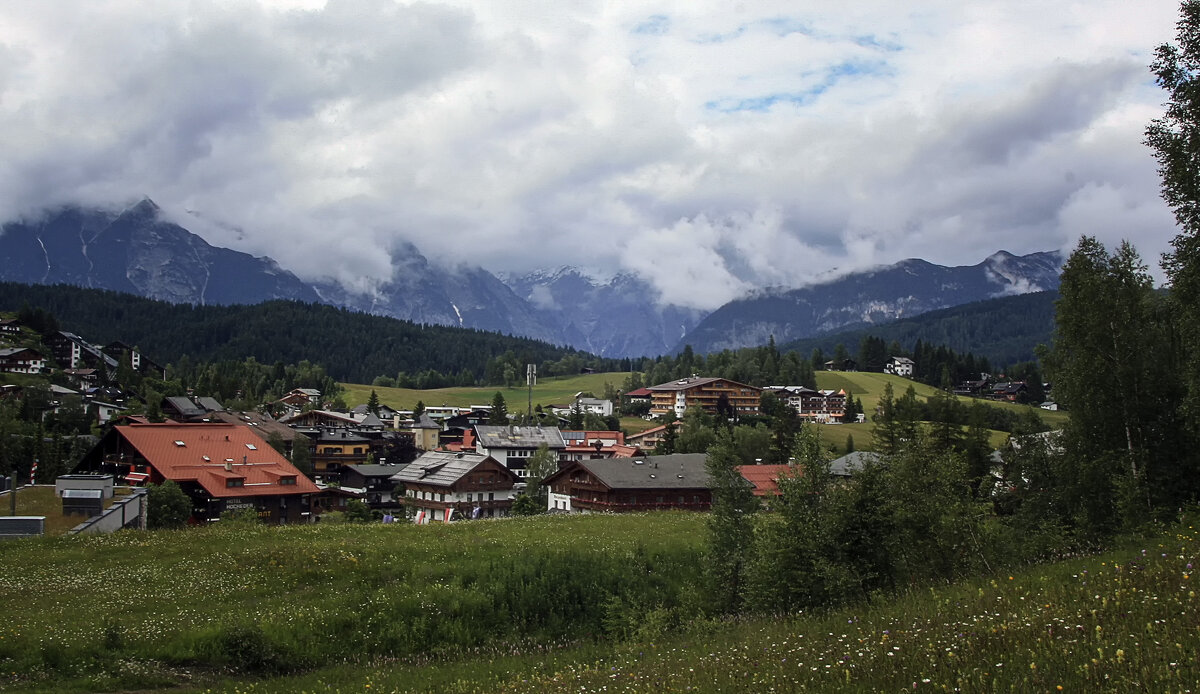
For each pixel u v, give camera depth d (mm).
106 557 44219
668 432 170125
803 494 30094
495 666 31969
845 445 168875
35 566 41875
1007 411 188000
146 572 40938
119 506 67125
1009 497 46594
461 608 39031
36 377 196125
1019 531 38844
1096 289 43562
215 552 45688
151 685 29062
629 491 97625
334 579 41219
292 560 42906
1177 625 13227
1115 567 19656
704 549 47938
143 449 90000
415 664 33844
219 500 86562
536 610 40750
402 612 37906
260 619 34906
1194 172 33250
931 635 16281
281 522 91062
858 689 13438
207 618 34500
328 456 159000
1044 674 12125
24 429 130000
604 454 171500
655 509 98438
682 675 18719
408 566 43219
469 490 112812
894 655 15109
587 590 42688
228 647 32094
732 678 16812
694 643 28031
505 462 166375
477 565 43500
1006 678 12273
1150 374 40969
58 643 30234
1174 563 18297
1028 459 45375
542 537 52531
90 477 69562
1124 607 15211
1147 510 36562
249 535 52094
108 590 37719
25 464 114812
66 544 47250
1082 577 19812
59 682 28109
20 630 31094
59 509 65125
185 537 50469
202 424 97000
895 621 19578
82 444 128375
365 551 45688
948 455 30891
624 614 39125
